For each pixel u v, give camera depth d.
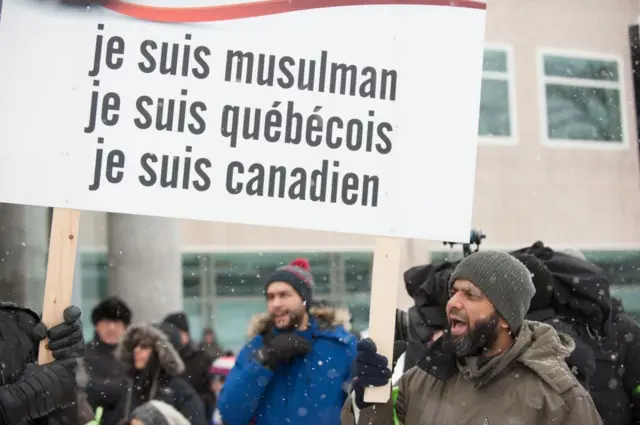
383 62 3.41
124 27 3.36
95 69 3.34
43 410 3.21
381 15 3.43
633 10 20.73
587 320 4.10
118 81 3.34
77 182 3.31
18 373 3.29
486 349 3.06
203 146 3.35
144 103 3.34
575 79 20.62
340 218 3.36
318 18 3.41
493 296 3.03
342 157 3.38
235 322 19.30
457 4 3.44
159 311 12.81
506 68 20.34
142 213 3.31
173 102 3.36
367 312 19.61
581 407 2.93
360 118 3.39
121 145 3.33
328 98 3.39
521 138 20.38
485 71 20.23
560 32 20.55
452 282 3.16
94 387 5.96
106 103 3.34
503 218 20.20
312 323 4.51
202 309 19.25
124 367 5.79
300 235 19.59
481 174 20.19
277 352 4.34
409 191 3.38
